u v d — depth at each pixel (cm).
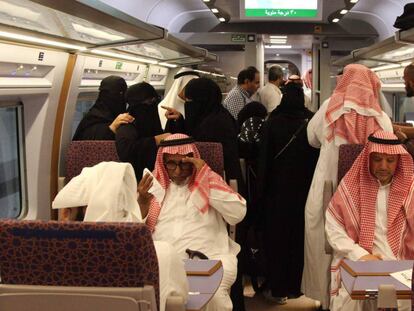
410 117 659
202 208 339
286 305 456
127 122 388
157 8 780
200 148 372
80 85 435
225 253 340
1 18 262
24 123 382
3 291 178
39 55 346
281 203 437
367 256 298
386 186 323
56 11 262
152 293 174
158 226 341
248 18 776
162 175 350
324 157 383
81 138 421
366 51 542
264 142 438
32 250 175
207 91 410
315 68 940
